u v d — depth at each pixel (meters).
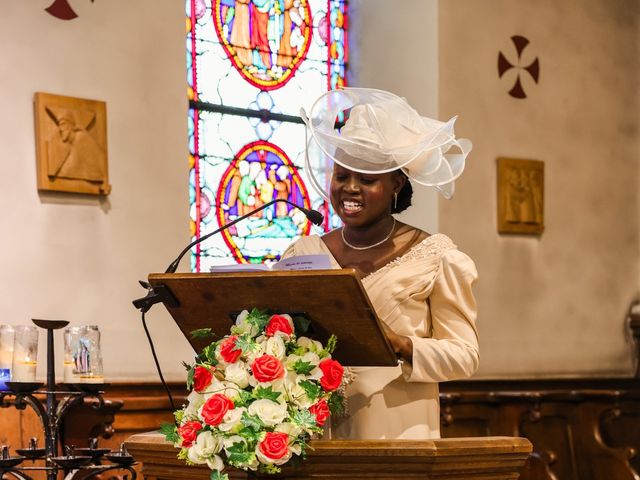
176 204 5.73
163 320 5.57
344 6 7.28
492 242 6.90
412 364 2.70
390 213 3.07
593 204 7.42
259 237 6.60
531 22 7.21
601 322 7.36
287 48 6.95
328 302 2.35
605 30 7.59
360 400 2.87
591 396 6.86
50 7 5.35
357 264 3.00
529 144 7.12
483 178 6.88
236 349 2.35
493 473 2.47
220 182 6.49
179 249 5.72
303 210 2.75
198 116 6.47
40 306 5.17
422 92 6.79
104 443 5.07
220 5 6.66
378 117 2.90
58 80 5.35
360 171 2.88
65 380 3.57
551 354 7.08
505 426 6.58
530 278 7.05
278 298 2.39
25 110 5.23
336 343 2.47
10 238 5.12
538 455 5.94
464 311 2.87
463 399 6.36
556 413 6.80
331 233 3.14
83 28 5.45
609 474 6.64
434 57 6.73
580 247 7.32
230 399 2.29
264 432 2.22
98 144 5.40
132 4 5.65
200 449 2.26
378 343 2.42
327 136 2.91
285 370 2.32
